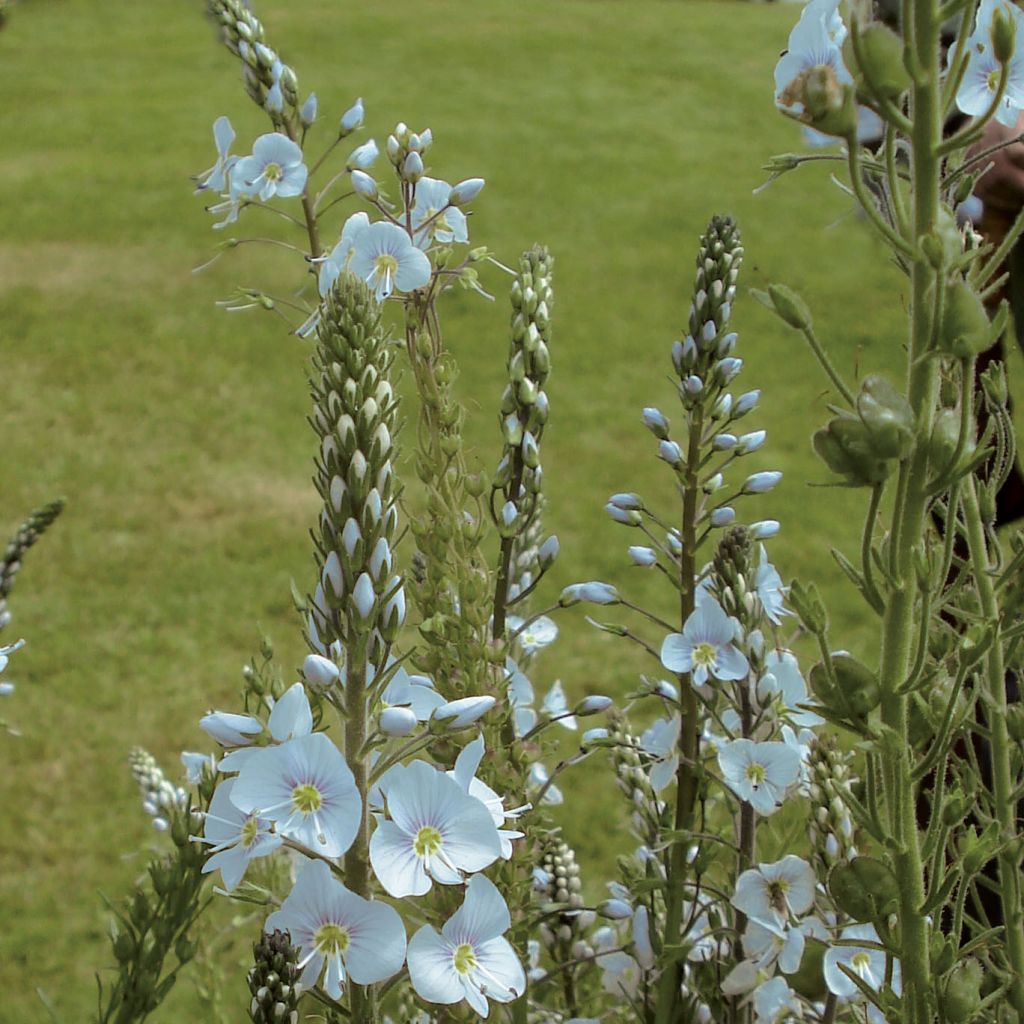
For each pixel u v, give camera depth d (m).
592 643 1.06
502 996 0.26
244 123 3.05
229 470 1.45
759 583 0.33
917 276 0.26
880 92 0.25
